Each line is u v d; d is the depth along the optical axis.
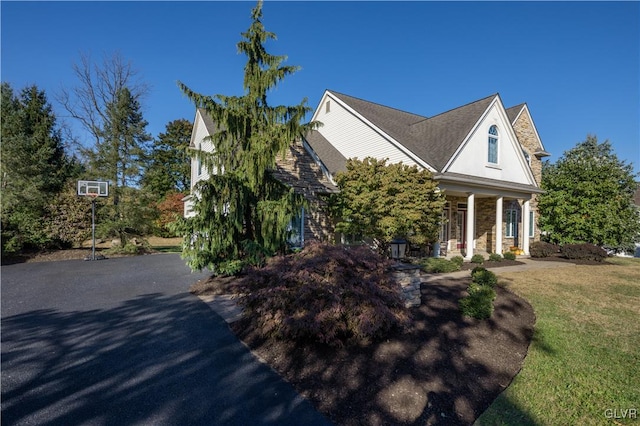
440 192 12.43
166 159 35.31
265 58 9.04
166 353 4.57
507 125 16.03
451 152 13.48
